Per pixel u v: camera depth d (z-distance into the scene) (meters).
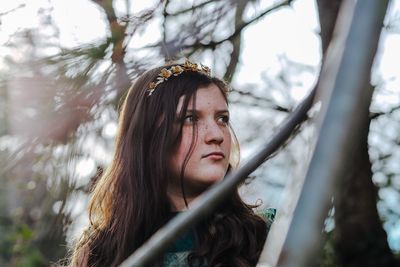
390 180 3.81
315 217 0.26
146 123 1.60
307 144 0.29
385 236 3.79
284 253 0.26
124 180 1.66
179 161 1.52
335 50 0.30
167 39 2.24
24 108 2.06
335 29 0.32
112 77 2.11
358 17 0.30
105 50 2.05
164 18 2.21
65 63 2.06
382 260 3.79
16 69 2.04
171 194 1.59
